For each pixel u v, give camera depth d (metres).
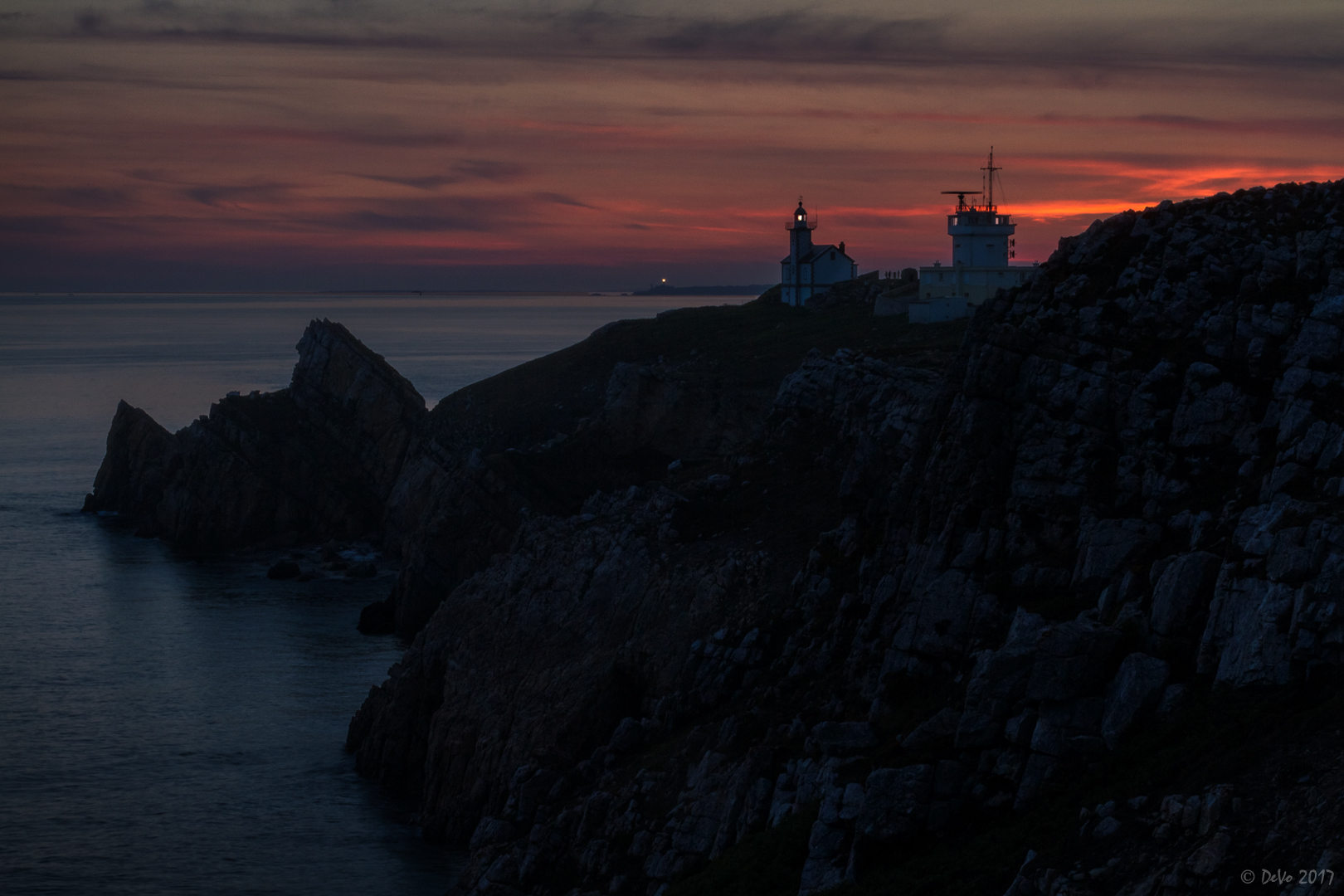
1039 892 31.38
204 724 80.31
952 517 47.62
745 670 58.59
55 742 76.69
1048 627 37.34
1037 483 45.84
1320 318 43.22
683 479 83.06
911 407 61.81
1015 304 52.06
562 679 66.81
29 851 61.62
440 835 64.19
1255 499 39.59
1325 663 32.25
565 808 56.72
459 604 78.62
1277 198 51.91
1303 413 40.56
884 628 49.81
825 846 38.59
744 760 49.38
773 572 64.81
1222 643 34.72
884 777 37.28
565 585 73.19
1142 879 29.81
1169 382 45.66
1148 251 50.88
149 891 57.78
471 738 67.69
